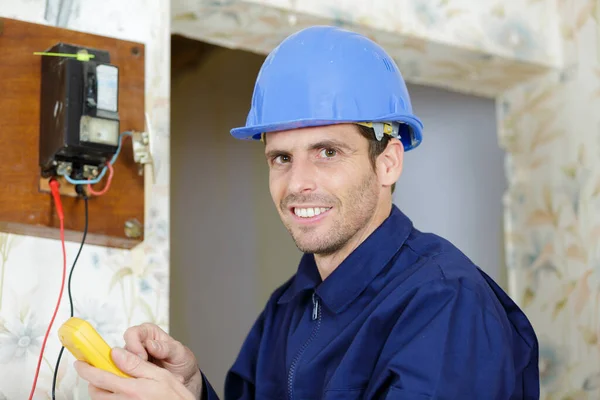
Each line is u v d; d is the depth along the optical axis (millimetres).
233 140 3295
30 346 1545
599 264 2281
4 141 1506
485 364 1254
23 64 1548
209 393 1484
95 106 1491
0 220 1480
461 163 2725
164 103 1775
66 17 1699
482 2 2395
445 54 2357
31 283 1566
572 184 2393
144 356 1379
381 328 1322
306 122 1364
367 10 2193
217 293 3256
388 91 1444
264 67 1464
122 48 1678
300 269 1566
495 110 2654
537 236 2475
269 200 3166
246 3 2016
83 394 1574
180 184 3408
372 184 1421
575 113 2414
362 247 1424
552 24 2504
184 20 2088
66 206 1546
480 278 1351
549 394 2365
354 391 1299
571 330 2332
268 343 1586
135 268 1684
